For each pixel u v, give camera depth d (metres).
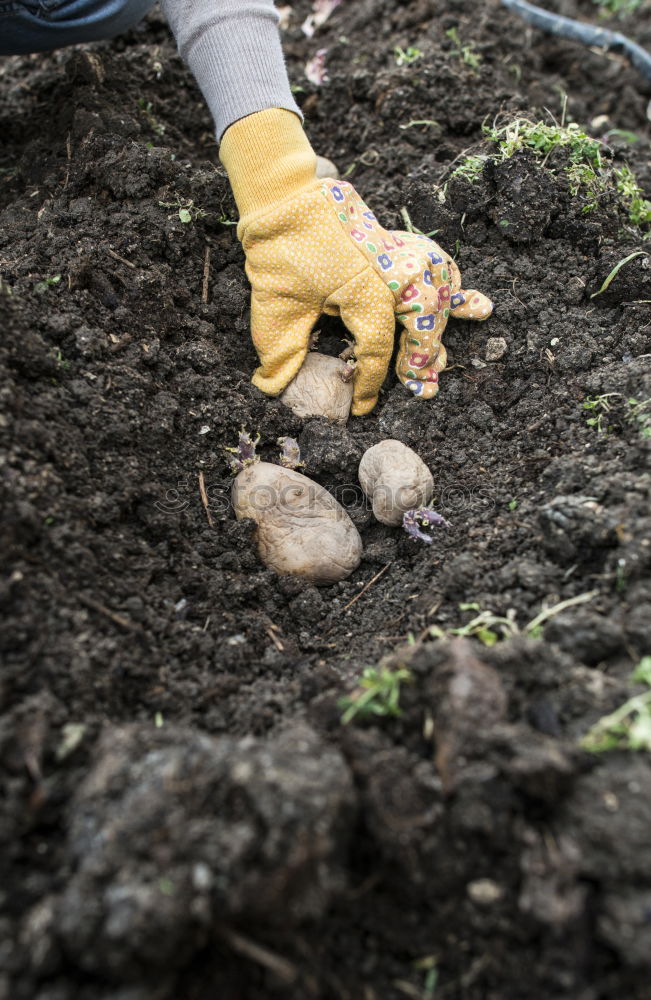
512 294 0.68
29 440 0.56
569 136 0.69
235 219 0.70
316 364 0.65
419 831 0.48
